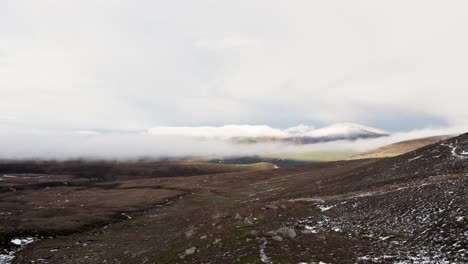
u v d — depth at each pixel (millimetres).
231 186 137250
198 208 83500
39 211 82812
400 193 43219
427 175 53781
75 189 172750
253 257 25609
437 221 31281
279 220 42750
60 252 46438
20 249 48625
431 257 24547
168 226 63719
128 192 137500
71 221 68250
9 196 139375
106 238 56594
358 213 40625
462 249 24641
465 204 32750
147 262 34156
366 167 87375
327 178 92250
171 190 139875
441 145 71562
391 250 27406
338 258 25781
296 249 27797
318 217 42469
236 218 46531
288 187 97250
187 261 29547
